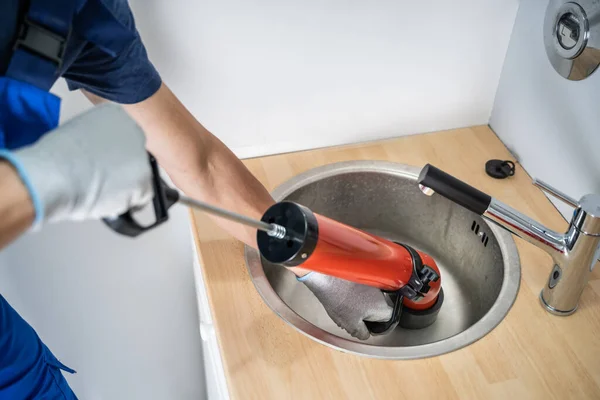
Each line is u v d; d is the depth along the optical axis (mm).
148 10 1160
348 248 854
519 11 1290
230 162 1055
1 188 511
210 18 1196
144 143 614
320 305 1301
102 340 1587
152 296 1589
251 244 1114
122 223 602
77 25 744
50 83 708
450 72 1385
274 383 960
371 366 982
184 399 1755
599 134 1100
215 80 1286
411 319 1187
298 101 1359
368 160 1384
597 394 930
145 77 892
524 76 1307
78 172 551
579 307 1057
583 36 1062
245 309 1074
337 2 1222
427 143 1441
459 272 1373
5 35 658
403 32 1297
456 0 1269
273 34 1242
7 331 1053
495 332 1021
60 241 1392
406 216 1426
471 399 932
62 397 1202
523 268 1135
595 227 916
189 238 1537
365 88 1373
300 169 1372
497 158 1392
